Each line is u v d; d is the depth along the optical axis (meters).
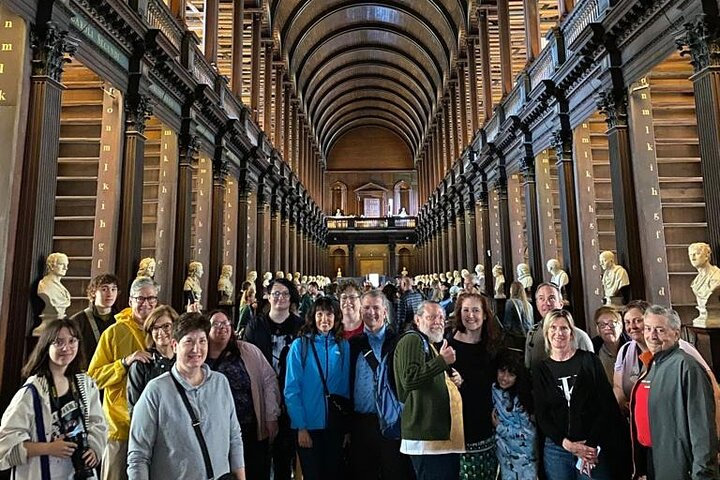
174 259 10.50
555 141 10.88
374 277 33.47
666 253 8.96
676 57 9.05
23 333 5.84
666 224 9.46
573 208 10.41
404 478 3.68
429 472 3.39
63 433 2.94
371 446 3.92
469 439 3.52
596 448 3.28
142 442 2.69
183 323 2.90
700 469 2.82
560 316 3.52
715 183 6.14
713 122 6.14
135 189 8.57
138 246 8.67
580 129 10.41
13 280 5.90
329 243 42.09
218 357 3.98
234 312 13.88
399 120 43.50
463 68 21.88
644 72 7.95
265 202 18.09
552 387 3.40
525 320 7.23
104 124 8.57
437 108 30.14
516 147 13.59
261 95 20.70
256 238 17.12
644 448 3.40
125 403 3.75
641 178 8.37
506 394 3.57
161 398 2.76
